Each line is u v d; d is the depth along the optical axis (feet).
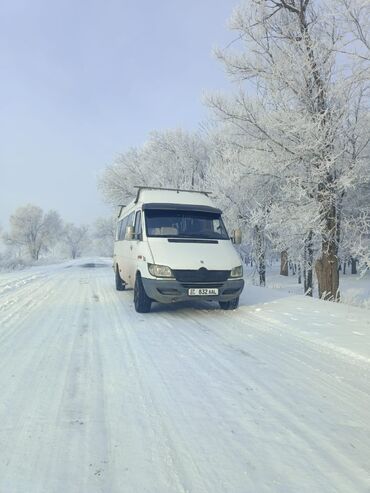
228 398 10.67
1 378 11.97
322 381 12.14
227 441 8.31
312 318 21.09
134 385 11.49
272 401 10.53
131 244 27.96
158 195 28.02
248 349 15.62
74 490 6.55
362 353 14.46
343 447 8.16
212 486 6.71
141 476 6.98
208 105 38.88
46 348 15.44
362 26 30.99
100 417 9.35
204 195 29.73
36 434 8.46
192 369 13.04
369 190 42.27
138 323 20.54
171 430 8.76
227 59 37.14
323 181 35.40
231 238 26.94
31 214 256.93
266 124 36.42
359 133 37.14
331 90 35.17
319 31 36.27
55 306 26.66
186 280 21.68
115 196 83.15
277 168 37.73
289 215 37.42
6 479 6.83
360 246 35.55
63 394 10.74
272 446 8.14
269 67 36.99
